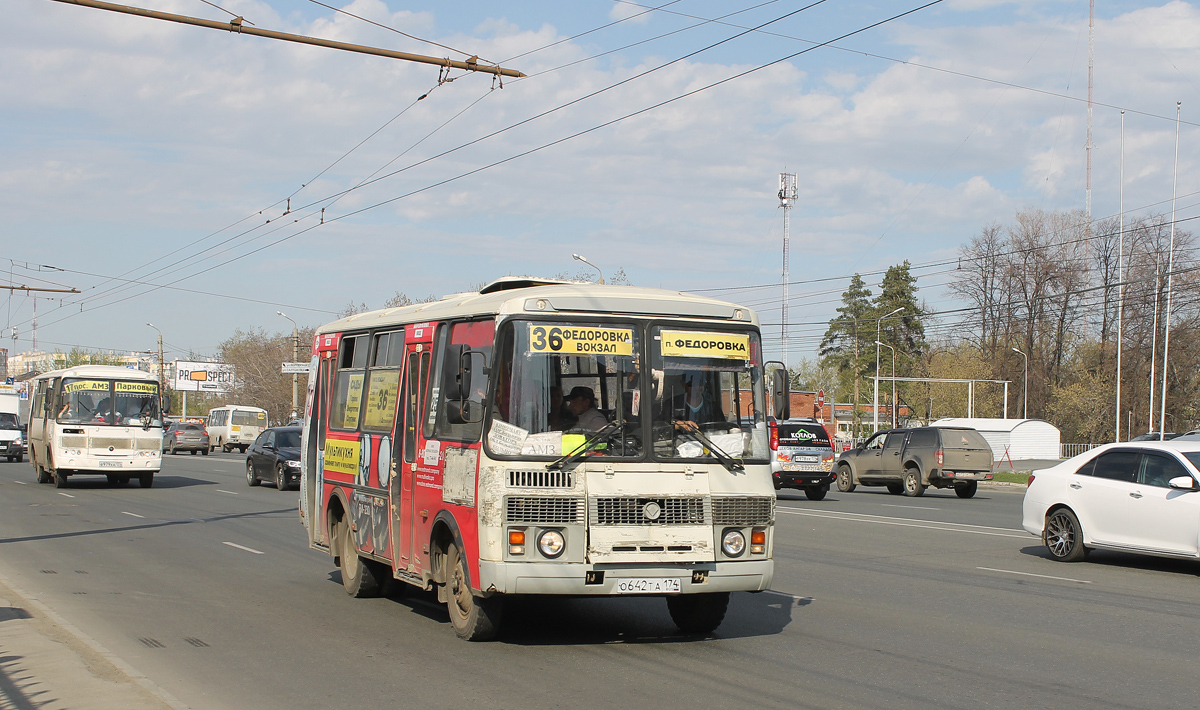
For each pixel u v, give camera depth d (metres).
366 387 10.92
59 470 26.56
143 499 24.16
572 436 7.83
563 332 8.02
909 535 17.34
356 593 10.86
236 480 31.98
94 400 27.16
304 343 81.38
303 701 6.73
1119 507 13.43
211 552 14.62
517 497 7.64
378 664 7.78
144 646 8.43
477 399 8.32
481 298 8.70
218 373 100.69
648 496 7.81
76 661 7.43
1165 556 13.47
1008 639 8.80
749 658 8.00
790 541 16.36
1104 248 66.44
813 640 8.73
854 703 6.66
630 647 8.40
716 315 8.50
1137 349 64.69
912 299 91.56
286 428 28.83
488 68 14.58
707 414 8.27
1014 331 73.44
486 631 8.43
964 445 28.72
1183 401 64.31
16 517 19.50
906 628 9.28
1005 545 15.92
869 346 91.56
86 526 18.02
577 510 7.68
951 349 85.38
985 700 6.76
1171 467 13.12
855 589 11.55
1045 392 72.06
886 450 30.59
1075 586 11.83
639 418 8.02
